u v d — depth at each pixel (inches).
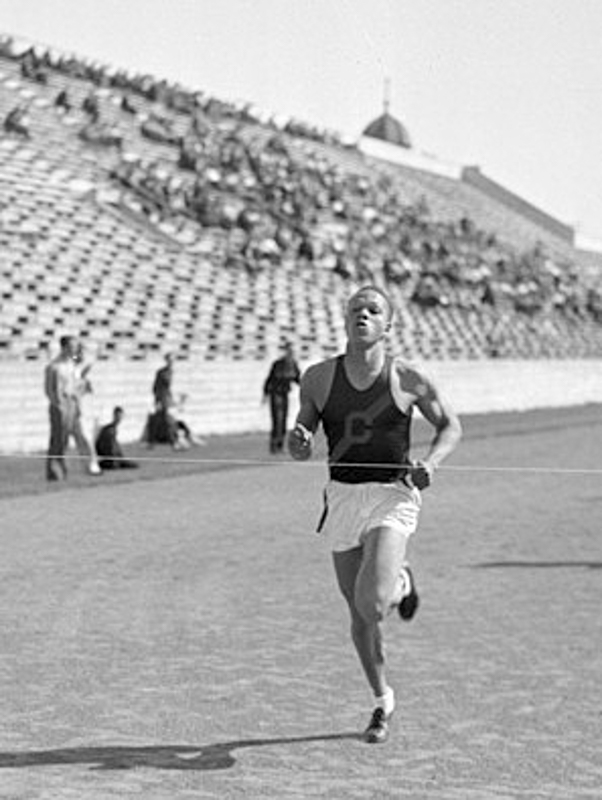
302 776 319.9
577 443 1626.5
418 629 507.2
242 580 611.8
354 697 397.7
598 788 313.6
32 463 1196.5
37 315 1590.8
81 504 917.2
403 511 349.1
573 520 882.8
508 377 2474.2
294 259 2407.7
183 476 1139.3
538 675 431.2
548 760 336.2
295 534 777.6
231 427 1673.2
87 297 1721.2
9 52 2527.1
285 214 2571.4
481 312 2896.2
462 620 526.9
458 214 3587.6
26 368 1298.0
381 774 322.7
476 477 1219.9
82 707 380.8
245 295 2090.3
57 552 690.8
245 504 932.6
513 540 777.6
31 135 2185.0
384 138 4092.0
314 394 353.7
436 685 416.2
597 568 668.1
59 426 1066.7
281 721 369.7
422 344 2465.6
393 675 429.7
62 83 2551.7
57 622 506.0
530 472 1270.9
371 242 2773.1
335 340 2174.0
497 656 459.5
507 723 371.6
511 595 587.2
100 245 1913.1
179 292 1929.1
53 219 1898.4
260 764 329.4
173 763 329.1
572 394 2787.9
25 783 310.5
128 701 388.5
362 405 348.2
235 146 2770.7
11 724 362.0
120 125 2512.3
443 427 352.5
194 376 1601.9
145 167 2329.0
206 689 404.5
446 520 879.7
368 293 348.8
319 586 597.6
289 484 1085.8
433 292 2684.5
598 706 391.2
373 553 342.3
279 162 2861.7
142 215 2117.4
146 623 507.5
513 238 3703.3
